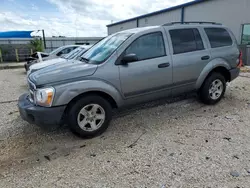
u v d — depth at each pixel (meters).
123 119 4.21
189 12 16.25
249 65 11.07
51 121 3.19
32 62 9.62
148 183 2.40
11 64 17.81
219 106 4.74
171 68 4.01
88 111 3.44
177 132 3.61
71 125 3.35
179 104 4.90
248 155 2.86
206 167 2.64
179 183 2.38
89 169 2.70
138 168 2.67
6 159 2.99
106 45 4.03
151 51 3.87
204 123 3.92
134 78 3.70
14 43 23.53
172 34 4.11
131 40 3.71
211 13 14.32
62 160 2.92
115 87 3.56
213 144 3.18
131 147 3.18
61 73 3.32
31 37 24.31
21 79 9.81
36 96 3.20
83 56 4.21
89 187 2.38
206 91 4.58
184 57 4.15
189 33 4.30
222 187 2.30
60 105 3.19
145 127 3.84
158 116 4.30
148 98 3.99
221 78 4.71
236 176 2.46
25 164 2.86
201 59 4.34
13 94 6.72
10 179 2.56
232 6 12.76
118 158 2.91
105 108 3.55
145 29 3.95
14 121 4.33
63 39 30.78
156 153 2.99
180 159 2.83
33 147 3.30
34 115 3.18
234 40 4.92
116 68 3.55
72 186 2.40
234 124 3.84
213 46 4.55
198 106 4.75
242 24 12.32
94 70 3.41
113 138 3.48
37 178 2.56
